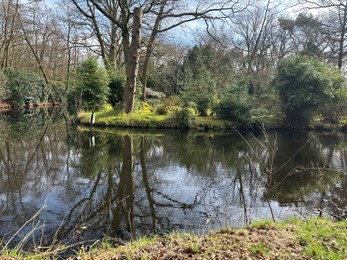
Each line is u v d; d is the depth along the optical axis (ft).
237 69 104.99
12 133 39.24
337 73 52.75
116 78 58.80
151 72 93.40
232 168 24.94
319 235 10.65
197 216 14.98
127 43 55.36
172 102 57.21
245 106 51.19
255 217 15.02
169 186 19.80
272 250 9.38
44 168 23.09
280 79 53.42
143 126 47.91
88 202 16.48
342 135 48.19
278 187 20.12
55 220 14.05
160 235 12.73
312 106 52.85
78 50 91.66
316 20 82.84
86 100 54.80
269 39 100.73
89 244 11.80
